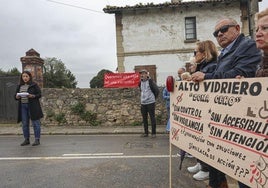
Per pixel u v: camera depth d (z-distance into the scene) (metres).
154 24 17.62
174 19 17.55
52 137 9.69
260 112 2.41
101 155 6.71
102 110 11.93
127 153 6.85
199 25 17.44
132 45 17.70
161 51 17.56
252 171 2.48
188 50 17.42
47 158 6.52
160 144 7.96
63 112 12.02
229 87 2.80
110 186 4.61
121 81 12.02
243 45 3.20
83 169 5.59
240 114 2.64
